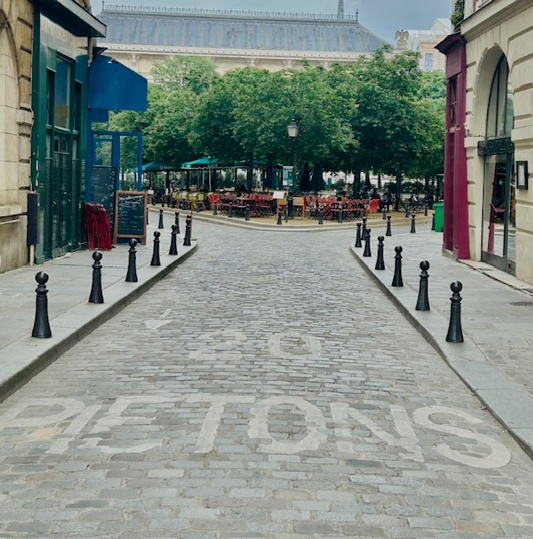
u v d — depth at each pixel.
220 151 47.06
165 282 16.36
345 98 44.50
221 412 7.03
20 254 16.61
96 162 23.81
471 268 18.58
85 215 21.02
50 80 18.19
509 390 7.88
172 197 52.03
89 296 12.70
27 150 16.88
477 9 18.39
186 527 4.68
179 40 114.50
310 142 40.69
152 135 53.88
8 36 15.62
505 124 18.03
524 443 6.31
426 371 8.92
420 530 4.74
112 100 21.23
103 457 5.88
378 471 5.70
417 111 45.28
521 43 15.66
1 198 15.73
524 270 15.77
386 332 11.28
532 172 15.31
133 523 4.73
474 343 10.07
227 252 23.86
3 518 4.82
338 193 50.31
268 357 9.30
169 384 8.02
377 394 7.82
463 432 6.73
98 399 7.48
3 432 6.53
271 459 5.86
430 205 56.72
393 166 46.22
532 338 10.39
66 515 4.85
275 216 41.19
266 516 4.86
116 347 9.85
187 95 55.31
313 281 17.08
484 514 5.02
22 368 8.05
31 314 11.16
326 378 8.38
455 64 20.66
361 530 4.70
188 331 10.92
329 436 6.45
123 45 109.50
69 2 17.73
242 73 48.66
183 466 5.68
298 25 118.06
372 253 22.48
